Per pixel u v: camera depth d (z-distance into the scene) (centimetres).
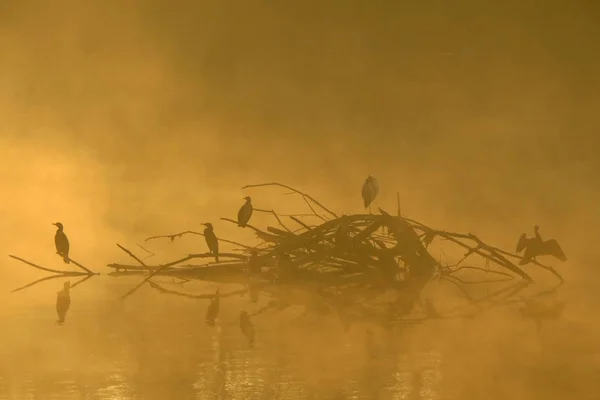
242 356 1152
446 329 1321
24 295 1666
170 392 994
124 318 1428
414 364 1102
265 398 968
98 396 980
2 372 1077
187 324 1375
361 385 1014
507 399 952
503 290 1703
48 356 1159
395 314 1458
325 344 1223
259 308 1527
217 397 973
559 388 988
